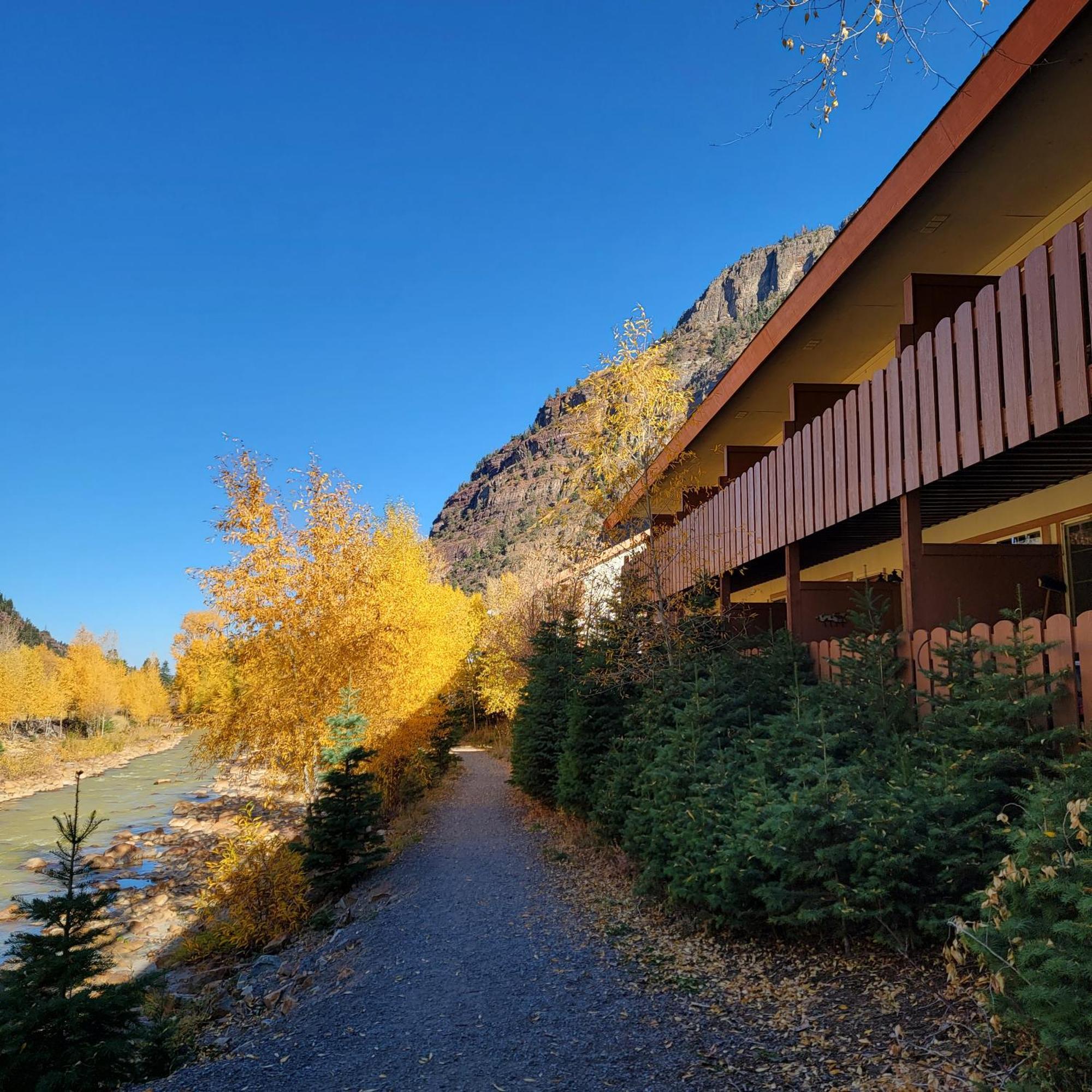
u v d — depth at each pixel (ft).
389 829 55.57
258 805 87.40
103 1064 19.35
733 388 46.57
